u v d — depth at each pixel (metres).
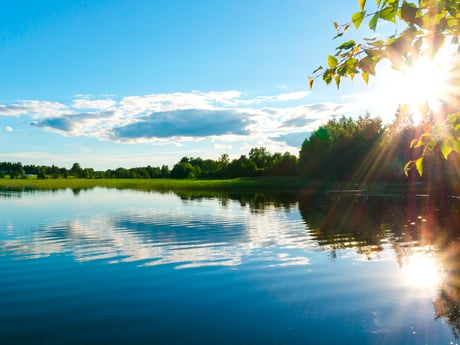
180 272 11.11
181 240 16.22
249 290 9.46
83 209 31.03
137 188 81.75
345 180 66.00
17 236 17.53
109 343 6.74
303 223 21.09
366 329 7.19
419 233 17.22
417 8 2.40
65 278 10.62
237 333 7.10
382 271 10.95
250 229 19.09
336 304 8.45
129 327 7.41
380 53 2.68
